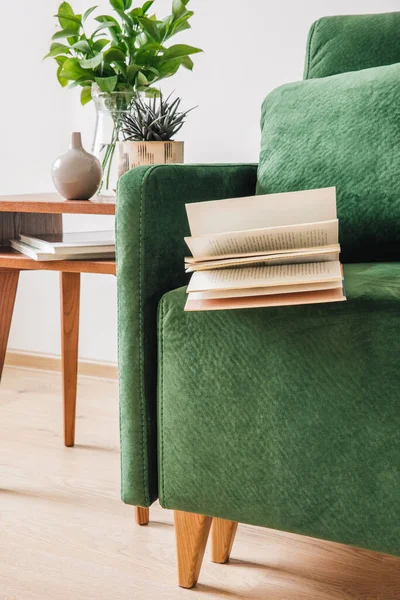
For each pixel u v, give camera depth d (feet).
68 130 7.84
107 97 5.58
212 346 3.41
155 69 5.78
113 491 5.15
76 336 5.90
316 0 6.49
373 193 4.00
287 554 4.32
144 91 5.73
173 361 3.51
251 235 3.19
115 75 5.70
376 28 5.02
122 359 3.67
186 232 3.85
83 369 7.95
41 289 8.15
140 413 3.66
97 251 4.92
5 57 8.04
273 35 6.70
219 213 3.31
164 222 3.69
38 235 5.57
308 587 3.94
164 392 3.55
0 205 5.14
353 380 3.15
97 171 5.20
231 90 6.95
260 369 3.32
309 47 5.20
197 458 3.52
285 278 3.10
